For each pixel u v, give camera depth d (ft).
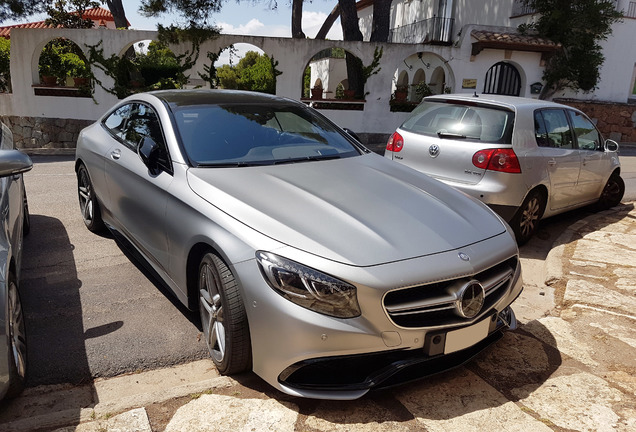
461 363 9.66
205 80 47.37
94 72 46.03
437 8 77.56
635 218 23.41
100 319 12.07
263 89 76.28
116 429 8.39
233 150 12.23
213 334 10.05
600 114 56.75
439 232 9.71
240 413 8.92
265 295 8.63
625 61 57.52
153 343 11.13
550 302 14.23
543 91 53.83
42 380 9.73
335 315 8.34
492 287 9.68
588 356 11.25
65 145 47.21
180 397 9.32
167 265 11.65
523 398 9.65
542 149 18.81
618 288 14.96
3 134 13.73
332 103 48.37
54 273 14.55
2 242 9.22
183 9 44.55
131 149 13.83
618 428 8.85
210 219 9.89
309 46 47.01
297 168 11.90
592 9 50.42
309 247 8.75
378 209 10.17
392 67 48.19
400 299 8.61
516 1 61.62
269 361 8.77
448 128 19.12
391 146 20.70
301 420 8.78
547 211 19.93
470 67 50.16
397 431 8.59
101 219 17.21
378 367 8.81
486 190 17.62
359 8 93.15
